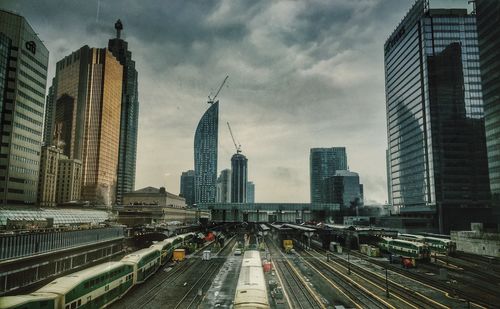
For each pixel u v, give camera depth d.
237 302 39.28
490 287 57.66
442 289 58.19
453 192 163.12
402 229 160.00
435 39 175.25
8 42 141.12
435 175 165.12
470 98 169.88
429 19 176.88
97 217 110.81
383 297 53.84
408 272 74.06
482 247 92.69
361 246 113.69
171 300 52.97
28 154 149.38
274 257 102.38
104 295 47.59
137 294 56.62
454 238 105.06
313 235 141.75
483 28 132.38
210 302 51.88
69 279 41.97
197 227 185.12
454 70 172.00
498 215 123.94
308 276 71.44
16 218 76.88
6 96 140.00
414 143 185.75
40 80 159.75
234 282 65.62
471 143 166.88
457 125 167.88
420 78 179.38
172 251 96.31
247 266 57.16
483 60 132.38
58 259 65.88
